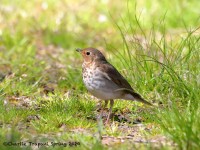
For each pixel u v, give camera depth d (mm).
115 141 11117
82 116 12617
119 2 23594
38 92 14531
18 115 12273
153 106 12562
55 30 21438
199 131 10586
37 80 15422
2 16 22391
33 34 21203
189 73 13383
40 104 13438
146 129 11914
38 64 17422
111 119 12641
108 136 11406
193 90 12727
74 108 12891
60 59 18500
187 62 13852
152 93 13734
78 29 21781
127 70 14492
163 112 11992
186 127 10508
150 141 11094
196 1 22703
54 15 22797
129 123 12367
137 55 14695
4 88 14305
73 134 11344
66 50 19969
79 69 15992
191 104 12375
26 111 12492
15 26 21750
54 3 23922
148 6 22672
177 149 10391
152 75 14180
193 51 14008
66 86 15148
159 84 13812
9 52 18781
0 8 23234
